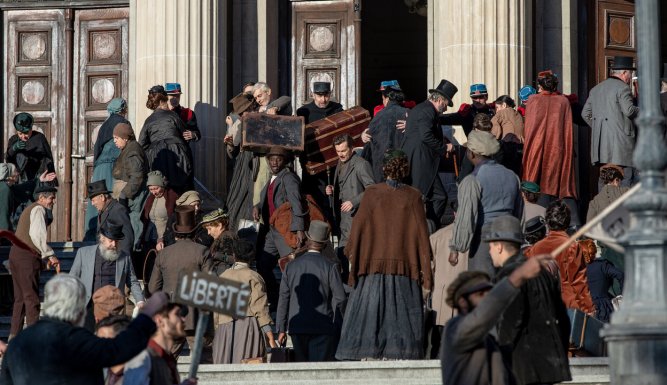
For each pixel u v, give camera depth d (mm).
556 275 14422
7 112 26266
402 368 15070
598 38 25016
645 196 10266
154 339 11477
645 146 10375
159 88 21266
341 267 18656
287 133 19391
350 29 25172
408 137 18547
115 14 25984
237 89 24688
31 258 17938
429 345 15984
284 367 15203
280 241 18578
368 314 15570
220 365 15312
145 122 21156
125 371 11195
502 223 12375
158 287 17031
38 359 10664
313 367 15172
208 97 23531
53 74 26172
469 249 15422
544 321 11945
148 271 19453
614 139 20328
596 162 20547
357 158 18812
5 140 26219
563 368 11945
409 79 37781
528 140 20125
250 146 19297
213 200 22812
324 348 16203
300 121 19453
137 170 20016
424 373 15047
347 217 18641
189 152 20922
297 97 25188
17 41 26344
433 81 24484
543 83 20266
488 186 15398
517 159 20562
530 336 11953
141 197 20203
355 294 15742
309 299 16203
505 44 23047
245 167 20141
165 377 11359
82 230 25906
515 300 11914
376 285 15625
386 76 37844
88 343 10656
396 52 37719
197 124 23297
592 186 24641
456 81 23125
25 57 26328
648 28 10438
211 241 19094
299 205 18516
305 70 25219
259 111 20609
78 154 25969
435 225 18547
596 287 17609
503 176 15492
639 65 10484
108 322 12016
